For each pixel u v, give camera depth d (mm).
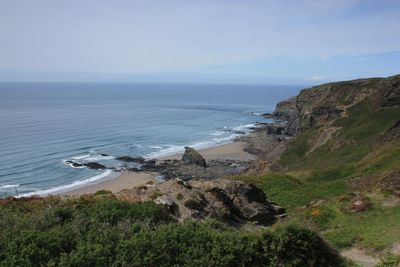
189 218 19125
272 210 28188
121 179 72500
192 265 13016
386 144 62312
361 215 25312
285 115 166875
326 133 87312
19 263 12516
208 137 122062
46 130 118188
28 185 66188
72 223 15188
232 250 13727
